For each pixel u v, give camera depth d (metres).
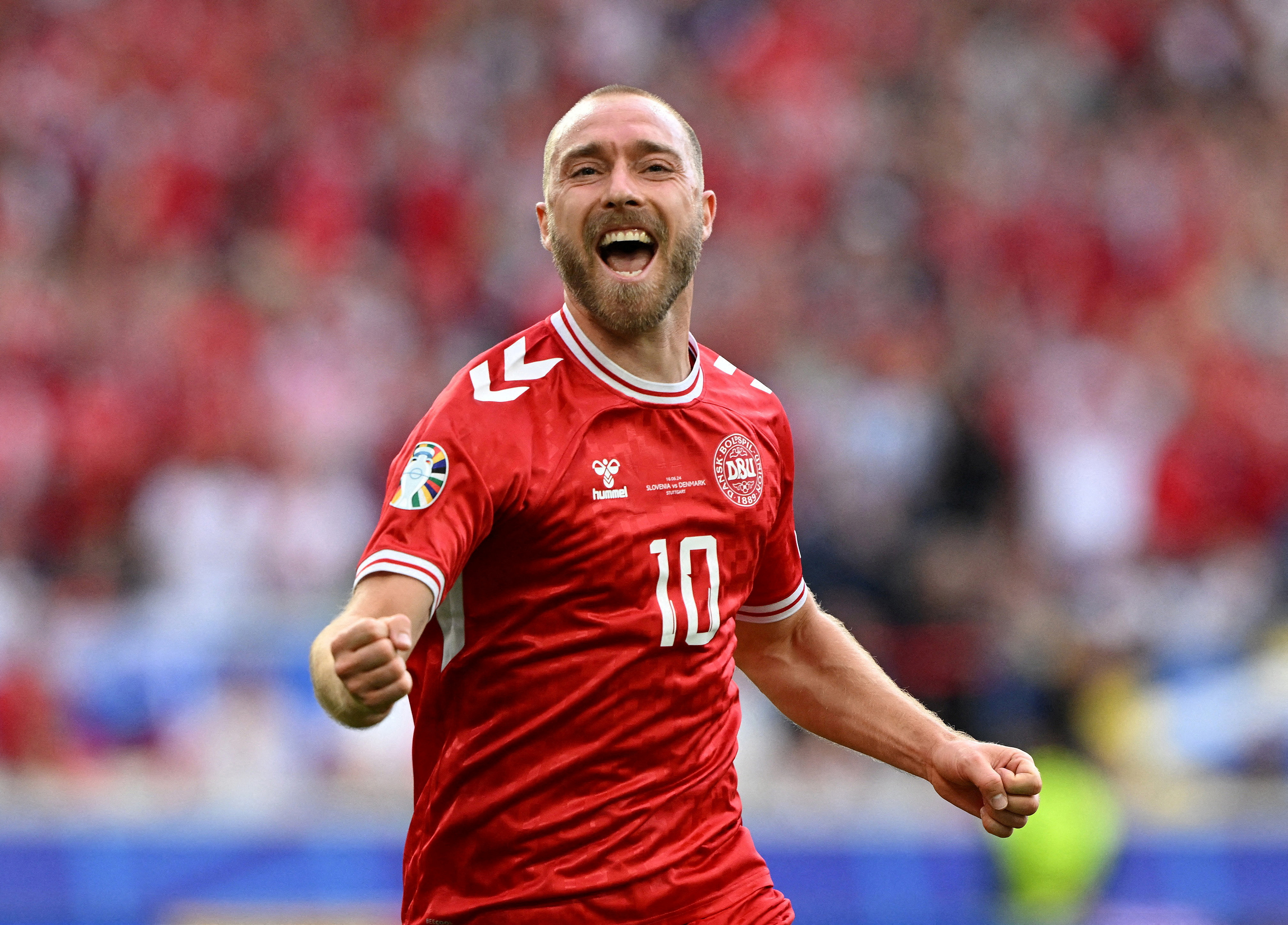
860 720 13.73
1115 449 45.56
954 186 56.81
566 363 12.18
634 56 59.75
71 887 29.61
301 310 46.34
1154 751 33.53
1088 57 63.31
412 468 11.39
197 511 39.69
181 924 29.72
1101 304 54.25
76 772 31.61
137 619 34.88
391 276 49.88
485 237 51.84
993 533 37.75
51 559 38.50
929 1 63.06
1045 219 56.22
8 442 41.03
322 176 52.16
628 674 11.80
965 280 53.06
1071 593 38.81
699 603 12.12
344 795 31.34
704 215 13.42
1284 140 62.34
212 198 51.62
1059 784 32.09
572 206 12.24
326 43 57.28
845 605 34.62
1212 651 34.69
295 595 38.31
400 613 10.87
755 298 48.69
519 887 11.79
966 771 12.76
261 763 31.67
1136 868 31.88
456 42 58.59
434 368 46.06
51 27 55.62
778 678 14.12
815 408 43.97
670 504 12.10
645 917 11.81
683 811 12.09
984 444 38.50
